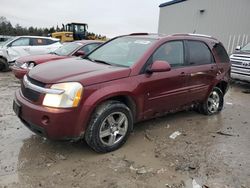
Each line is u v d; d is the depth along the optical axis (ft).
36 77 11.56
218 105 19.38
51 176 10.24
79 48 26.76
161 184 10.08
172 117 18.02
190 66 15.94
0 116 16.38
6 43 36.37
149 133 14.89
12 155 11.61
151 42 14.42
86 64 13.30
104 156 11.97
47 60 23.50
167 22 80.79
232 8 55.36
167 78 14.21
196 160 12.05
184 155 12.49
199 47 17.06
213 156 12.56
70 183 9.87
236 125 17.22
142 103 13.32
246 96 27.04
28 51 36.35
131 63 13.35
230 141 14.52
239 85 33.86
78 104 10.85
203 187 10.01
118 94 11.99
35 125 10.96
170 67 13.38
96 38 84.64
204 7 63.82
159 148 13.08
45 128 10.68
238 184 10.32
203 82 17.01
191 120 17.63
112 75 12.02
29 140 13.16
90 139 11.60
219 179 10.60
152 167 11.23
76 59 15.06
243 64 30.48
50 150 12.26
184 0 71.36
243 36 52.65
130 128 12.98
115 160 11.67
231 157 12.56
